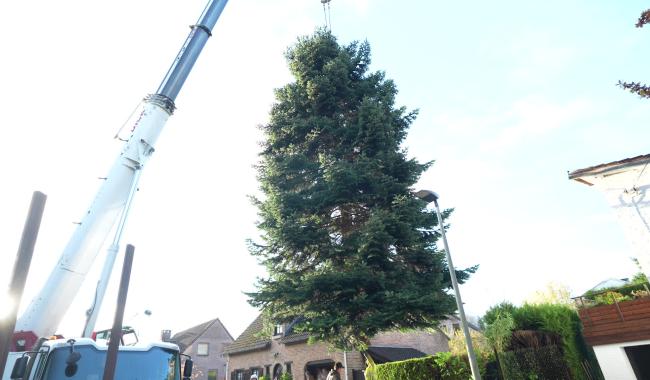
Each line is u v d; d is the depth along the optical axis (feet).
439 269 40.19
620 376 29.60
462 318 28.58
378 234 36.94
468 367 34.37
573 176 38.24
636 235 34.65
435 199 33.30
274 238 42.06
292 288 38.42
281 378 75.20
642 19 22.02
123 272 14.23
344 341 38.99
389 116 47.37
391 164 43.45
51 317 27.02
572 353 32.68
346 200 42.88
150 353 21.35
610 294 36.37
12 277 9.88
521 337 34.24
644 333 29.12
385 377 42.78
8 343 9.42
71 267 28.37
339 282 37.19
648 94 21.62
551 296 45.03
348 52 56.95
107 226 30.78
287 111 52.16
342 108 51.70
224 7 41.60
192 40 38.86
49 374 18.37
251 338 95.61
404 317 36.96
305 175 47.11
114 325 13.48
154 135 34.32
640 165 35.78
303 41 54.80
